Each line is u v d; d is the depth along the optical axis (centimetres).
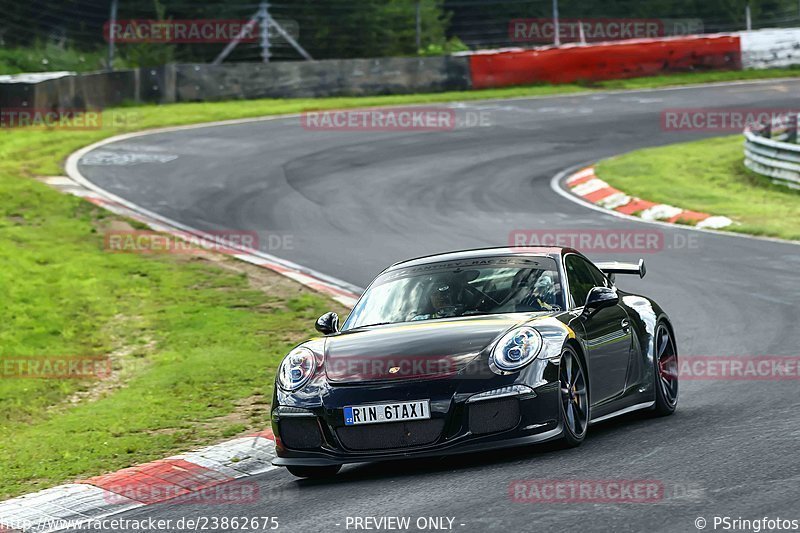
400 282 2803
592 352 2550
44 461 2895
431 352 2378
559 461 2273
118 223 6881
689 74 14712
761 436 2378
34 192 7425
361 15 15488
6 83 10662
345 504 2120
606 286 2980
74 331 4559
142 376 3894
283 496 2314
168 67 12512
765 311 4369
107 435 3112
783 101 12675
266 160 9425
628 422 2812
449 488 2128
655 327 2931
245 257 6088
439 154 9794
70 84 11288
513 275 2723
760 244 6062
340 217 7256
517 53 14062
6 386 3769
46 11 13600
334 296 5128
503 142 10456
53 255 5838
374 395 2312
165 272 5672
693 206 7312
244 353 4122
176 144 10125
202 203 7769
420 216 7231
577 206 7588
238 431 3077
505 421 2275
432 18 16200
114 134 10556
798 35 14925
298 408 2378
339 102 12794
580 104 12794
